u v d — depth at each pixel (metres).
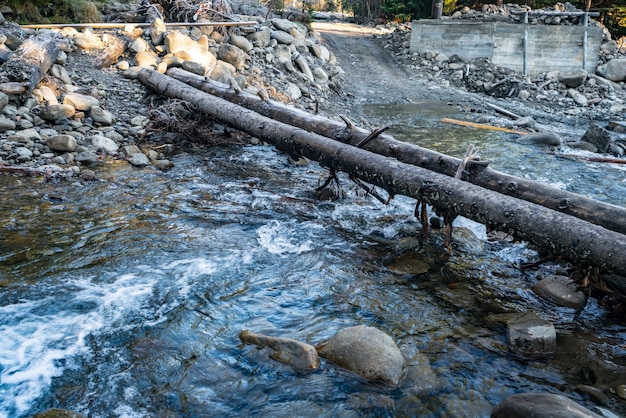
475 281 4.89
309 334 3.91
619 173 9.01
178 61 11.16
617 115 15.36
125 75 10.61
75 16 14.31
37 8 13.62
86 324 3.91
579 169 9.16
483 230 6.23
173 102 9.21
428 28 19.62
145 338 3.78
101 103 9.40
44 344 3.66
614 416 3.05
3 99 7.77
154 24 12.27
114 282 4.52
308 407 3.18
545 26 18.64
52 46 9.52
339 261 5.18
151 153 8.05
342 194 7.05
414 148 6.35
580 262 4.13
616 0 24.34
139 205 6.25
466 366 3.61
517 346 3.79
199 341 3.78
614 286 4.44
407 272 5.00
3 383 3.29
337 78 16.34
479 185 5.56
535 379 3.50
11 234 5.25
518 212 4.47
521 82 17.14
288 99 12.34
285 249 5.39
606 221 4.63
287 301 4.39
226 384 3.36
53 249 5.02
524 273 5.10
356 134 7.02
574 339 3.98
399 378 3.42
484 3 24.17
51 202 6.13
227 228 5.82
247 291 4.52
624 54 20.09
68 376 3.37
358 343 3.54
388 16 26.33
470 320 4.20
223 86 9.72
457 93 16.86
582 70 18.06
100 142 8.00
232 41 13.52
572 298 4.50
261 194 6.89
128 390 3.27
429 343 3.86
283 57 14.38
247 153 8.79
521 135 11.80
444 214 5.23
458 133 11.74
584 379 3.51
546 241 4.27
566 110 15.90
